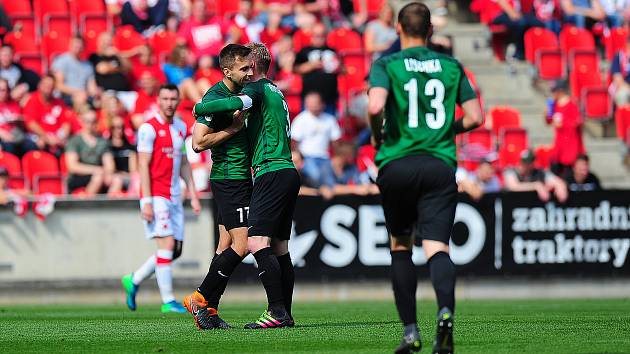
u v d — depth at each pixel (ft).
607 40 218.38
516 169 179.52
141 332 89.81
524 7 219.61
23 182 172.76
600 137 208.44
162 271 122.42
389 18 204.74
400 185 63.10
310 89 190.08
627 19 224.33
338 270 161.68
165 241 121.60
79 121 182.70
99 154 170.40
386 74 64.59
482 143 194.49
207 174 170.19
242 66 86.07
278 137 86.69
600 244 167.43
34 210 158.40
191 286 159.63
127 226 159.94
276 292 89.35
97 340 82.58
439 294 61.00
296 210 161.27
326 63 194.70
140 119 178.50
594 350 70.95
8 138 175.11
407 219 64.95
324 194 161.89
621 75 208.64
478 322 100.42
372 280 162.30
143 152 119.14
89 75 195.31
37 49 204.23
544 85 211.82
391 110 64.69
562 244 166.50
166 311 123.44
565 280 166.40
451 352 60.90
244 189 88.79
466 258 164.86
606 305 143.02
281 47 197.98
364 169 180.24
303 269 160.97
